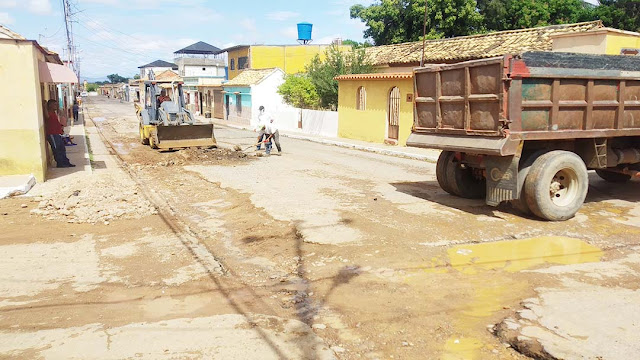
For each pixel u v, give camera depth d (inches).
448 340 173.9
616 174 445.7
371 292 215.9
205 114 1815.9
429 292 214.8
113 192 420.5
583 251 266.8
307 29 1744.6
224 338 174.1
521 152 320.2
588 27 676.7
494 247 274.1
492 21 1248.2
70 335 176.9
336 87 1071.0
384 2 1294.3
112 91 4830.2
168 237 301.4
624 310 191.9
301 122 1146.7
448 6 1185.4
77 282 230.4
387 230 301.9
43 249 278.2
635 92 349.7
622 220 328.2
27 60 440.8
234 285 226.5
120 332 179.0
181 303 206.8
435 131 363.6
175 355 161.9
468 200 390.0
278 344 169.9
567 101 321.7
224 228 320.5
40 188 433.7
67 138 811.4
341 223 317.4
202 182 483.5
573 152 350.0
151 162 628.1
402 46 1036.5
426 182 477.7
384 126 841.5
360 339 175.0
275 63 1715.1
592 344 165.3
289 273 240.5
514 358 162.2
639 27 1066.7
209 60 2524.6
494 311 195.2
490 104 314.5
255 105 1379.2
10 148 448.8
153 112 815.1
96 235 305.6
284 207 362.3
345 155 711.7
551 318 185.5
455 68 338.3
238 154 677.9
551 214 319.3
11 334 178.2
